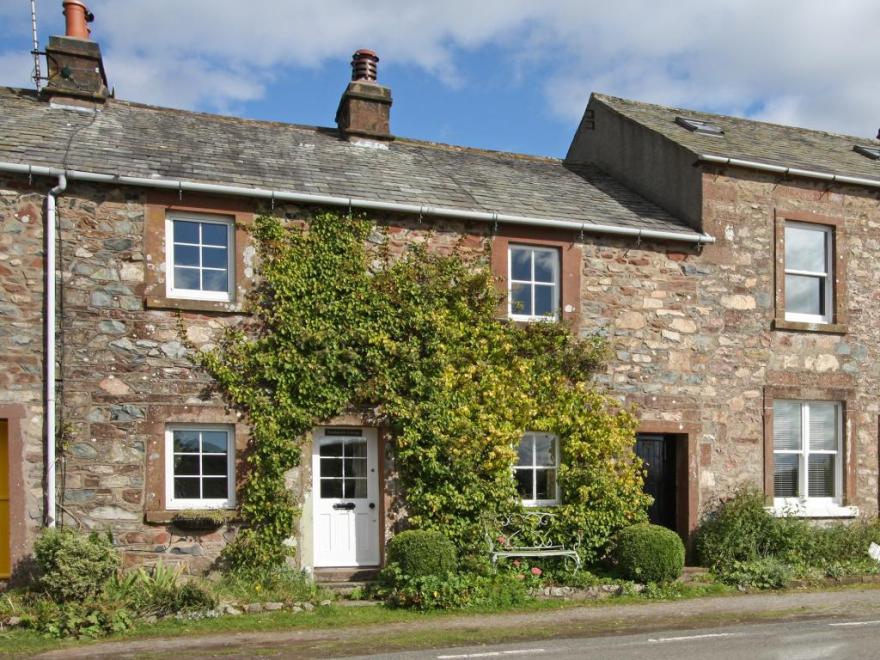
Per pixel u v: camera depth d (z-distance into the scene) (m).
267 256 10.85
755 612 9.71
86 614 8.62
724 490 12.55
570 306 12.06
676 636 8.39
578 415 11.84
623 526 11.77
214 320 10.60
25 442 9.80
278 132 13.68
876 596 10.74
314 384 10.72
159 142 11.91
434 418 11.08
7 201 10.02
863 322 13.66
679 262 12.70
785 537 12.05
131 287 10.34
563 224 11.95
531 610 9.82
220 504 10.52
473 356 11.45
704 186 12.88
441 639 8.29
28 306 9.97
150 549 10.09
